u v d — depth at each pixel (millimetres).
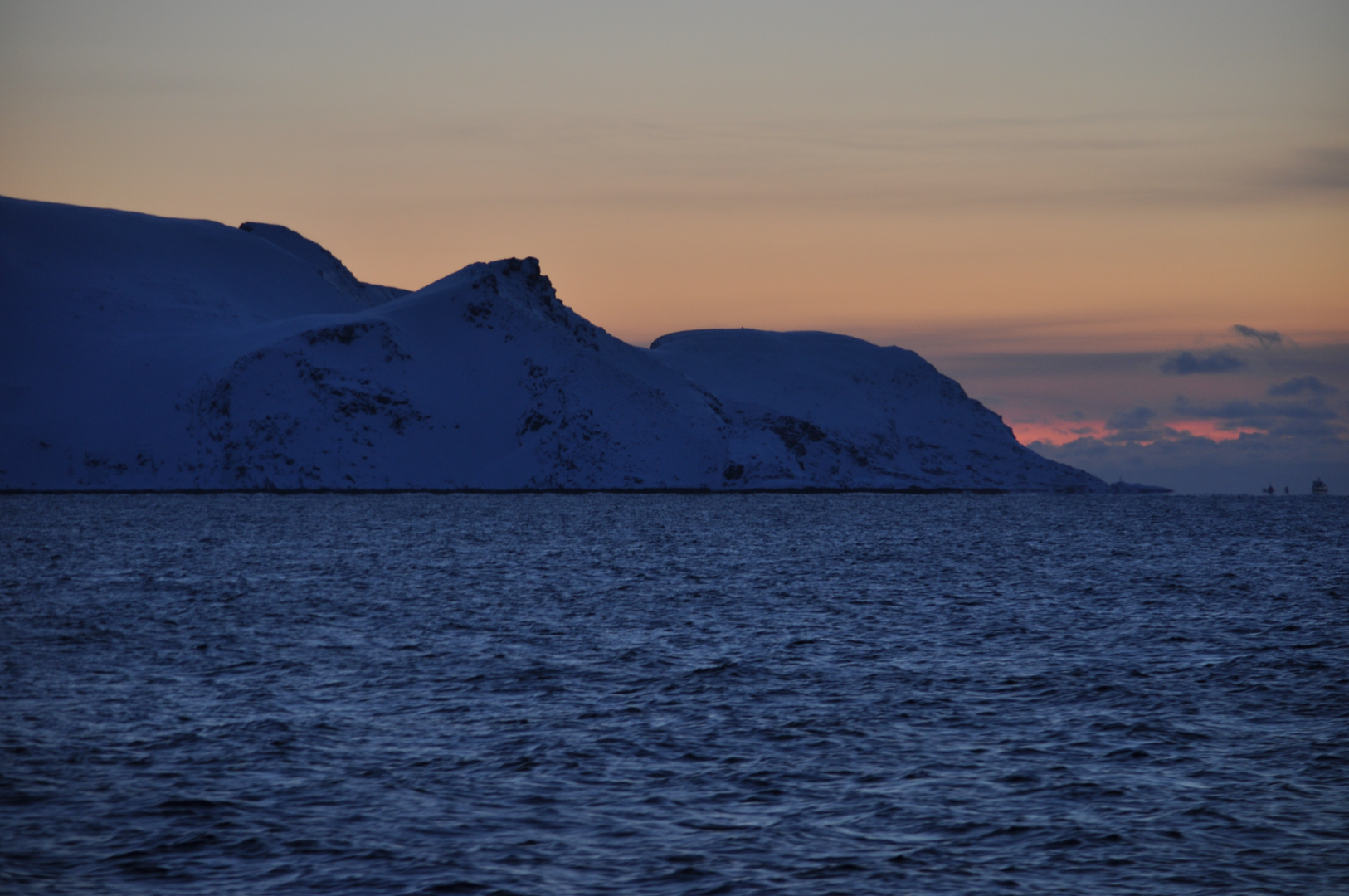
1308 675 70500
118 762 50656
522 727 57531
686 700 63844
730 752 53062
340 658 76750
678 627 92312
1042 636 87312
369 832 42500
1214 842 41688
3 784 47344
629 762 51500
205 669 72438
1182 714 60344
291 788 47375
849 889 37781
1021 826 43375
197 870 38969
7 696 63531
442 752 52750
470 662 75438
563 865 39531
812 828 43156
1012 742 55094
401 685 67812
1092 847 41281
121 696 63906
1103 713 60812
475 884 37969
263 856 40219
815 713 60844
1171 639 85625
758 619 97438
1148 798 46500
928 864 39781
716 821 43938
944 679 70062
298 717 59312
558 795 46781
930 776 49531
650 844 41562
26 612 97312
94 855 40250
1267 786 47906
